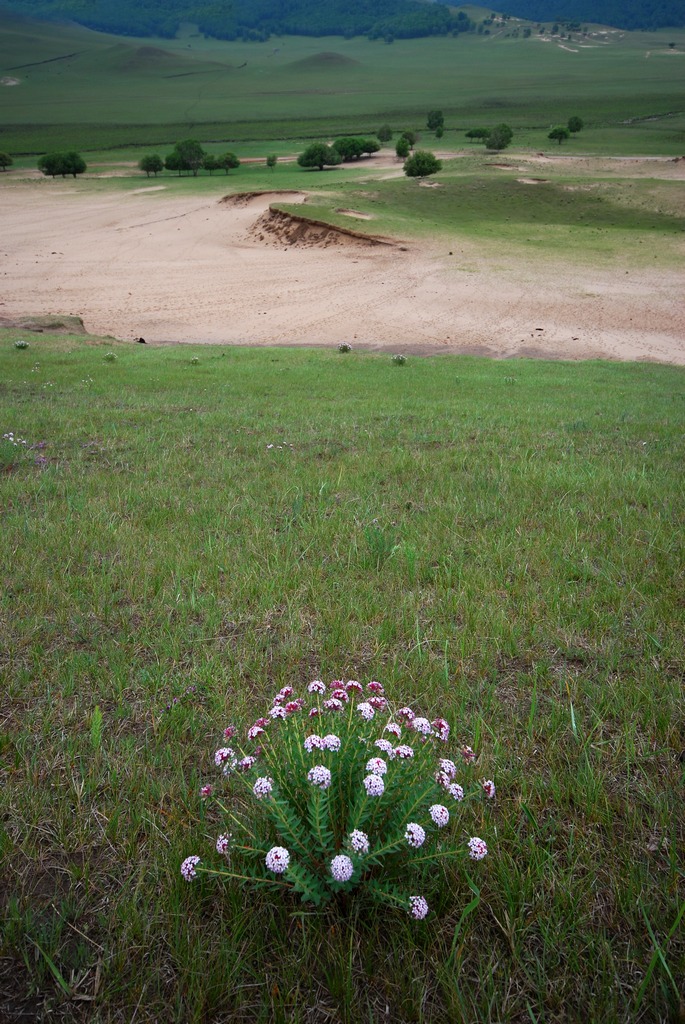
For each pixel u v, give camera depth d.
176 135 199.62
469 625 5.07
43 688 4.32
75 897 2.89
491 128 176.25
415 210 76.12
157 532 6.89
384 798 2.85
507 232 66.50
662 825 3.25
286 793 2.93
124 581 5.77
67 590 5.59
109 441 10.91
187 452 10.38
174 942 2.69
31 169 132.50
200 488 8.47
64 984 2.50
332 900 2.78
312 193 80.75
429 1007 2.52
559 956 2.67
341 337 38.75
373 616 5.27
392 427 12.78
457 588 5.70
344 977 2.52
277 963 2.65
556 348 36.41
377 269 54.34
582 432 12.49
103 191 101.44
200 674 4.43
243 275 54.53
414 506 7.86
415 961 2.64
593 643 4.86
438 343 37.31
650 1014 2.50
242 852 2.90
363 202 77.06
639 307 43.91
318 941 2.70
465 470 9.41
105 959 2.64
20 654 4.71
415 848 2.77
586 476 8.77
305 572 6.00
